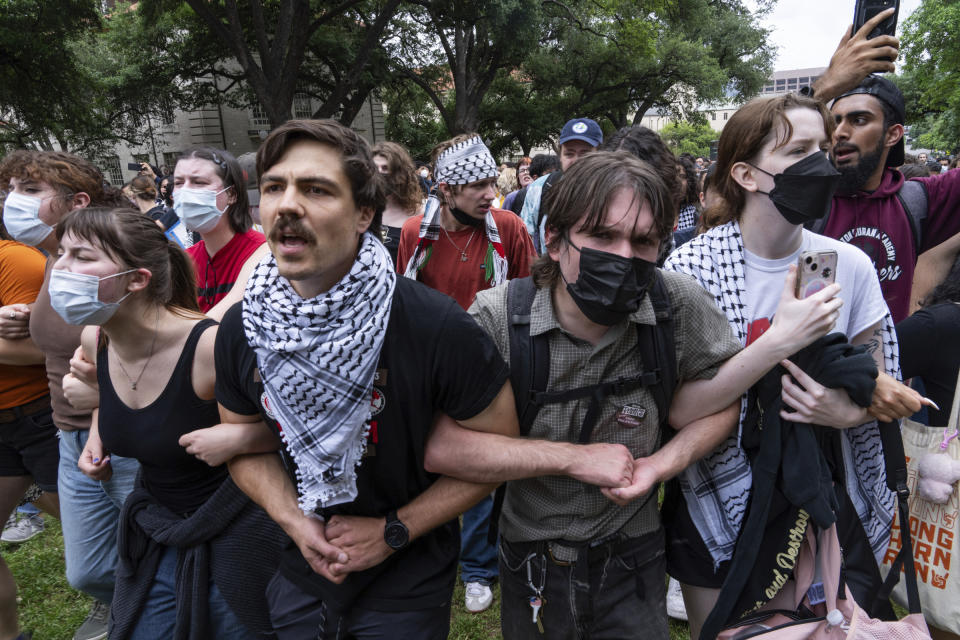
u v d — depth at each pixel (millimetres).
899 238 2141
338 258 1281
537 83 30359
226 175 2564
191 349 1701
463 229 3172
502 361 1442
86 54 24656
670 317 1478
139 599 1812
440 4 19781
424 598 1540
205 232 2609
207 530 1725
